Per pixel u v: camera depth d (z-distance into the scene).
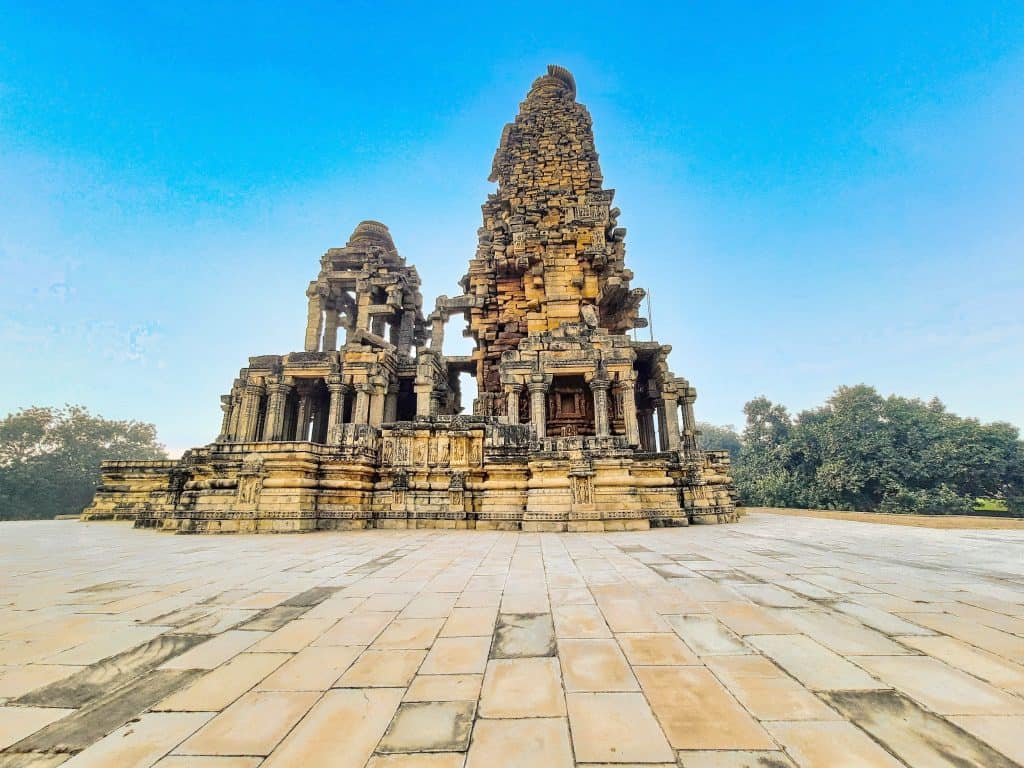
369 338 31.09
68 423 61.25
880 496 50.50
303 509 17.62
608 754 2.90
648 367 31.14
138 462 25.22
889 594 6.75
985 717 3.28
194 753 2.96
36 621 5.70
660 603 6.32
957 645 4.67
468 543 13.32
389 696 3.71
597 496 18.05
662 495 19.61
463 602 6.48
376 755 2.92
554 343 26.64
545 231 33.78
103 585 7.70
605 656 4.47
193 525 17.23
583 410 29.06
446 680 3.98
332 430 27.42
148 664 4.37
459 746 3.01
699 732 3.13
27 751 2.98
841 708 3.43
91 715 3.45
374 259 37.38
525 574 8.43
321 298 36.22
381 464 20.28
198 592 7.16
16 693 3.79
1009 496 48.34
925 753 2.87
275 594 7.02
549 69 43.00
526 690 3.78
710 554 10.76
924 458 48.75
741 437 76.00
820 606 6.12
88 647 4.82
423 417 21.59
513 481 19.16
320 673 4.15
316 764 2.83
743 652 4.53
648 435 32.62
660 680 3.93
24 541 14.48
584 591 7.04
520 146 39.00
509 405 25.44
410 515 18.77
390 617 5.79
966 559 9.98
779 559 9.97
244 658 4.51
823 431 56.25
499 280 35.16
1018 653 4.45
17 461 55.19
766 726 3.20
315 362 28.31
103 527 20.08
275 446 18.16
